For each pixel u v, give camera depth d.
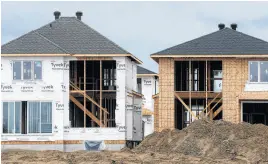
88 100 63.94
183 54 59.97
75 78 64.19
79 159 50.53
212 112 62.09
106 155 52.31
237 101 59.88
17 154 54.59
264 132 52.31
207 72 62.81
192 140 53.12
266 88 59.84
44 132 60.34
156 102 64.50
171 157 50.66
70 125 61.50
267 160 48.81
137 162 48.50
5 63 60.50
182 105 63.84
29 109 60.47
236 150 50.69
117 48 61.00
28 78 60.44
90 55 60.56
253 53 59.62
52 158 51.69
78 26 63.84
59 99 60.38
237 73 59.97
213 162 48.00
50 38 62.56
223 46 60.47
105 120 62.09
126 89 61.66
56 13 66.56
